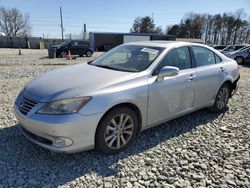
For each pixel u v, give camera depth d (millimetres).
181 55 4031
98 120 2895
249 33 76875
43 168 2885
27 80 8062
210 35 83812
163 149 3432
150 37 45875
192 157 3262
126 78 3244
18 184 2594
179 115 4016
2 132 3750
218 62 4797
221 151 3457
